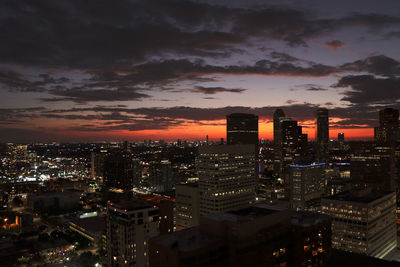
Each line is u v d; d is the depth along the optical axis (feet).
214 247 352.28
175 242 351.67
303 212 492.95
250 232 375.45
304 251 411.75
